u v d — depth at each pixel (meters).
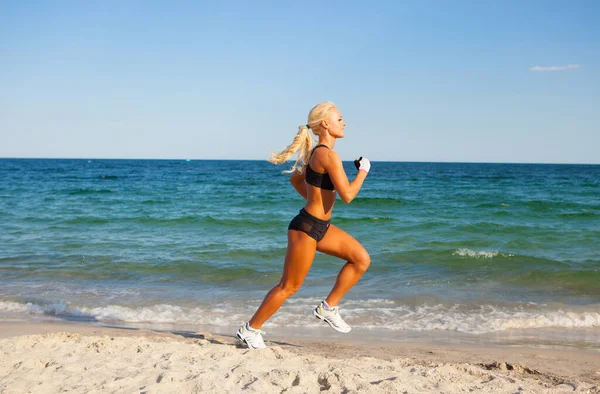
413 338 5.59
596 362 4.62
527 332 5.84
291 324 6.13
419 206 20.42
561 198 24.42
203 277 8.70
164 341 4.79
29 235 12.91
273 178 47.22
